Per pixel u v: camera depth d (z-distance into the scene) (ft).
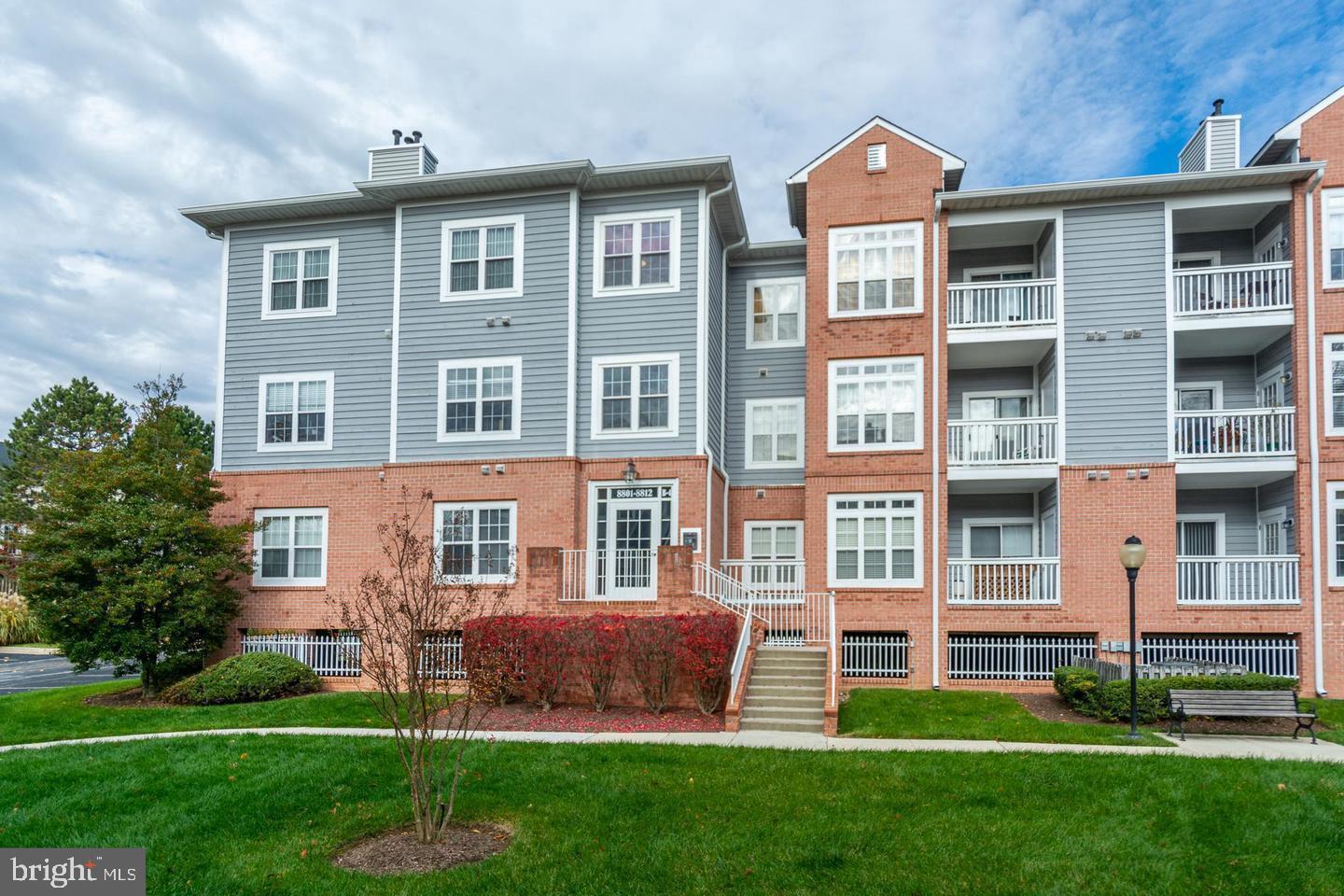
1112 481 60.03
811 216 65.41
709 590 57.21
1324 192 58.90
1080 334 61.57
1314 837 27.99
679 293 63.31
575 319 64.08
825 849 27.32
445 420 65.21
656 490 62.59
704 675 48.26
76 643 57.00
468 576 61.82
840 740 41.65
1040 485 65.16
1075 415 61.00
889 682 60.70
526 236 65.16
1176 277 61.77
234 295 70.85
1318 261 58.49
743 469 71.92
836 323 64.23
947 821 29.50
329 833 29.37
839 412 63.72
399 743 29.50
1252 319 59.41
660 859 26.96
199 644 62.85
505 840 28.94
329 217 69.87
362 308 68.54
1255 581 59.06
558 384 63.67
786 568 69.72
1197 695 43.21
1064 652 60.03
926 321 62.85
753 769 35.37
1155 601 58.44
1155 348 60.39
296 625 65.92
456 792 32.91
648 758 37.29
